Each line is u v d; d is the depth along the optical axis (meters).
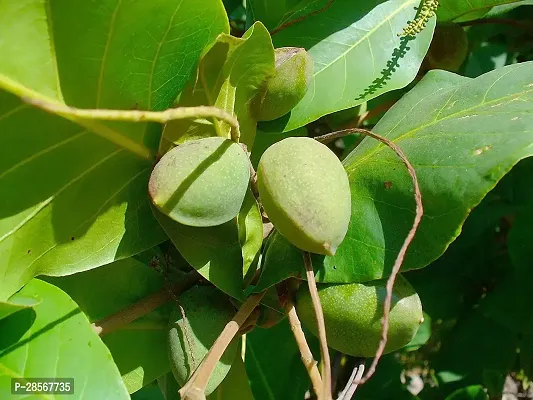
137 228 0.29
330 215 0.25
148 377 0.31
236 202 0.26
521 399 0.63
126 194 0.29
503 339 0.48
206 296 0.30
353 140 0.45
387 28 0.36
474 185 0.26
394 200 0.28
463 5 0.40
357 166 0.30
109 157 0.27
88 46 0.25
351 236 0.29
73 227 0.28
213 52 0.27
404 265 0.27
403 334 0.29
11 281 0.27
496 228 0.53
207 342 0.29
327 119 0.42
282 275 0.28
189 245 0.28
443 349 0.49
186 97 0.28
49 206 0.27
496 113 0.28
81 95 0.26
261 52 0.28
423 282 0.48
